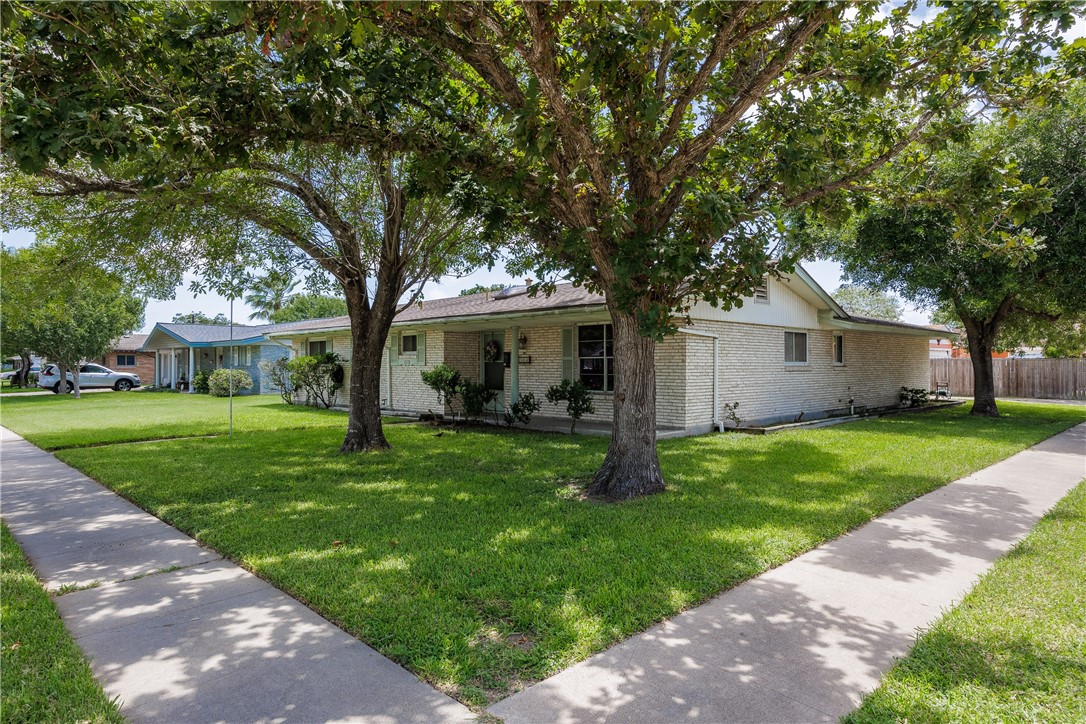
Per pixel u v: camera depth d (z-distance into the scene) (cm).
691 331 1109
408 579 397
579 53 511
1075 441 1052
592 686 271
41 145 362
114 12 376
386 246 942
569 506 590
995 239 1116
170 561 450
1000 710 251
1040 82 537
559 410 1362
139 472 788
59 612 356
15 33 409
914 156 661
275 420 1494
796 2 454
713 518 539
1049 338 2212
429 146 554
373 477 748
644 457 645
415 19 457
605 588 375
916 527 521
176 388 3128
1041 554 442
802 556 447
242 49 506
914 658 294
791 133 585
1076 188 1099
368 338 970
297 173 863
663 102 564
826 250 1520
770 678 278
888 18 559
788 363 1417
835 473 744
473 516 555
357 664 293
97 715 250
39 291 879
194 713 253
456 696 265
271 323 3466
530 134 470
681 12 549
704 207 493
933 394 2228
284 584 393
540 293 1393
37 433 1241
